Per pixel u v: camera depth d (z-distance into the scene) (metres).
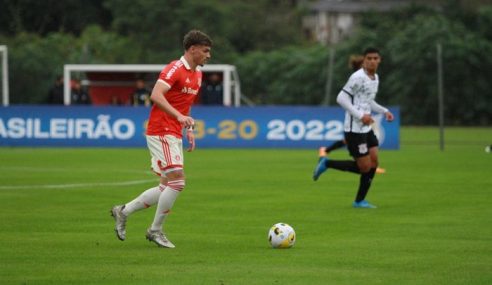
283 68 121.88
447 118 115.62
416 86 113.94
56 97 85.19
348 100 36.12
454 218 32.94
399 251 25.92
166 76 26.22
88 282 21.59
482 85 113.50
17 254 25.44
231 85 99.50
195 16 133.75
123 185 44.72
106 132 73.31
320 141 72.25
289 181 46.91
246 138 72.94
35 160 60.34
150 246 26.91
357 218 33.06
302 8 174.25
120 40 131.12
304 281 21.73
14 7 154.50
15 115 73.81
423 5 140.62
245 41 156.38
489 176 49.50
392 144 71.62
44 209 35.53
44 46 119.31
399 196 40.16
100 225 31.25
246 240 28.05
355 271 22.95
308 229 30.38
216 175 50.22
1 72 96.00
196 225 31.36
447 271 22.94
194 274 22.55
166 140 26.39
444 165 56.88
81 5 160.00
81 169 53.62
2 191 41.94
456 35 116.00
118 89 96.88
